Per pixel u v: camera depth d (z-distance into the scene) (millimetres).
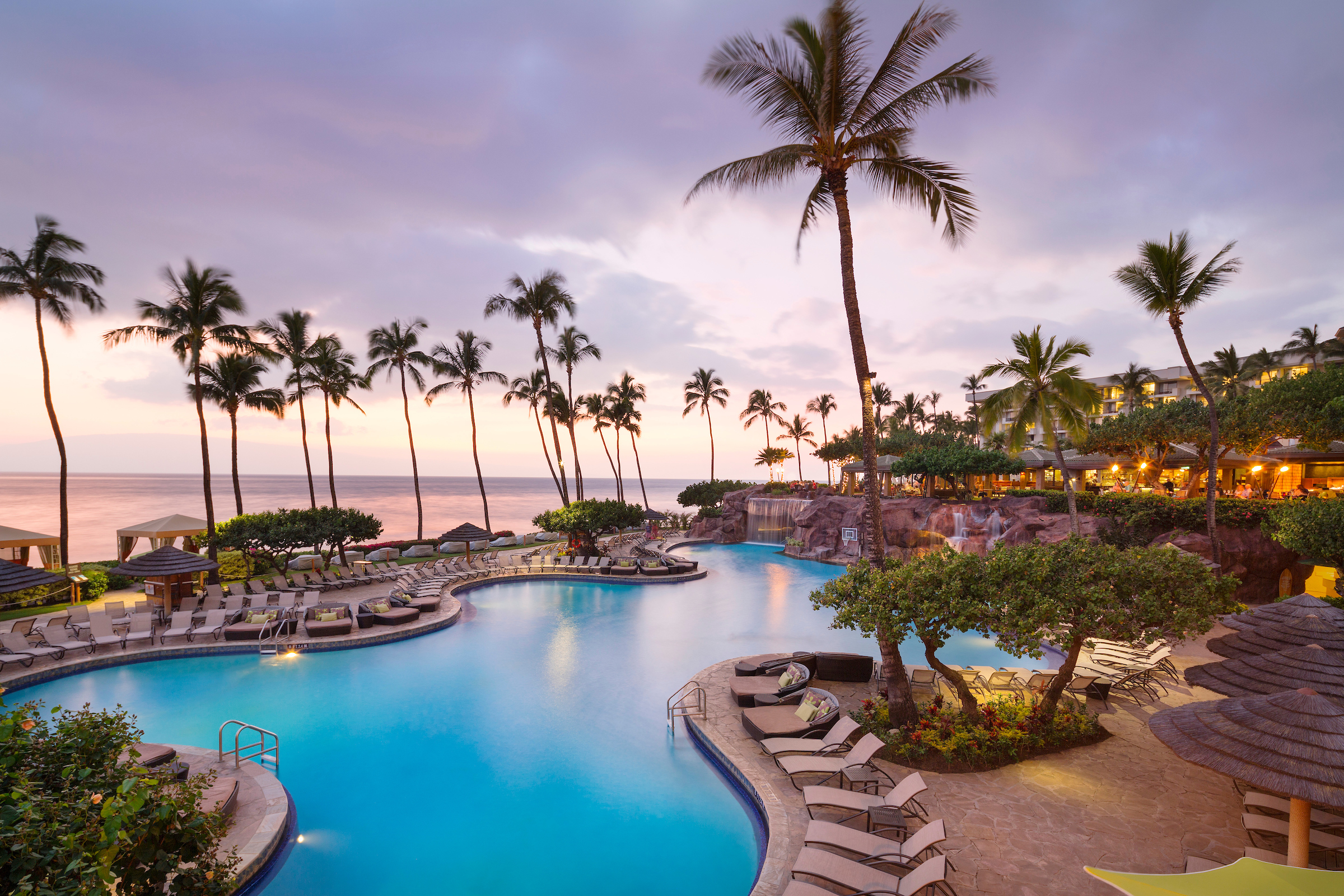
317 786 10141
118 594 24766
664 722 12867
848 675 14594
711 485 60625
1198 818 8484
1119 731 11711
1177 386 72312
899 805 7824
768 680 14227
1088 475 52406
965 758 10125
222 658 16781
